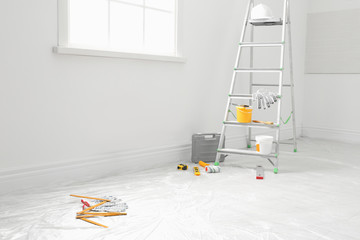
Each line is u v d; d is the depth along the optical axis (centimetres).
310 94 495
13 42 224
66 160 255
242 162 330
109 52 268
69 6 252
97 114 270
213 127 370
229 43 376
